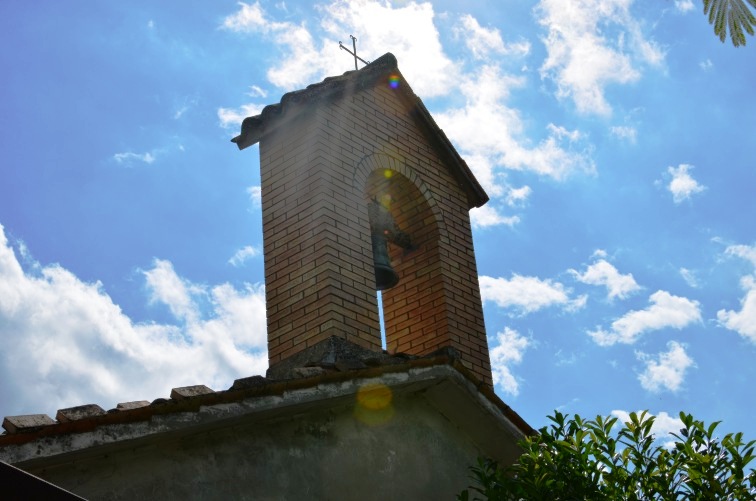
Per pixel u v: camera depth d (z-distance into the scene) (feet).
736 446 28.58
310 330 35.86
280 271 37.76
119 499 25.22
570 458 29.66
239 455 28.37
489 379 39.60
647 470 28.84
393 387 31.99
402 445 33.14
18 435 22.35
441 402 34.53
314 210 37.65
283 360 36.09
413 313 40.27
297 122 39.96
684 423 29.17
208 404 26.22
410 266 41.11
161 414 25.13
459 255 41.45
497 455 36.24
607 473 29.43
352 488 30.83
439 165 43.11
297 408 29.35
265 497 28.35
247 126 40.75
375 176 41.50
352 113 40.70
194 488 26.89
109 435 23.95
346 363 30.76
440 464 34.09
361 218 38.63
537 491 29.35
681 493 28.48
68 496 17.04
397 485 32.24
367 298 36.99
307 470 29.89
